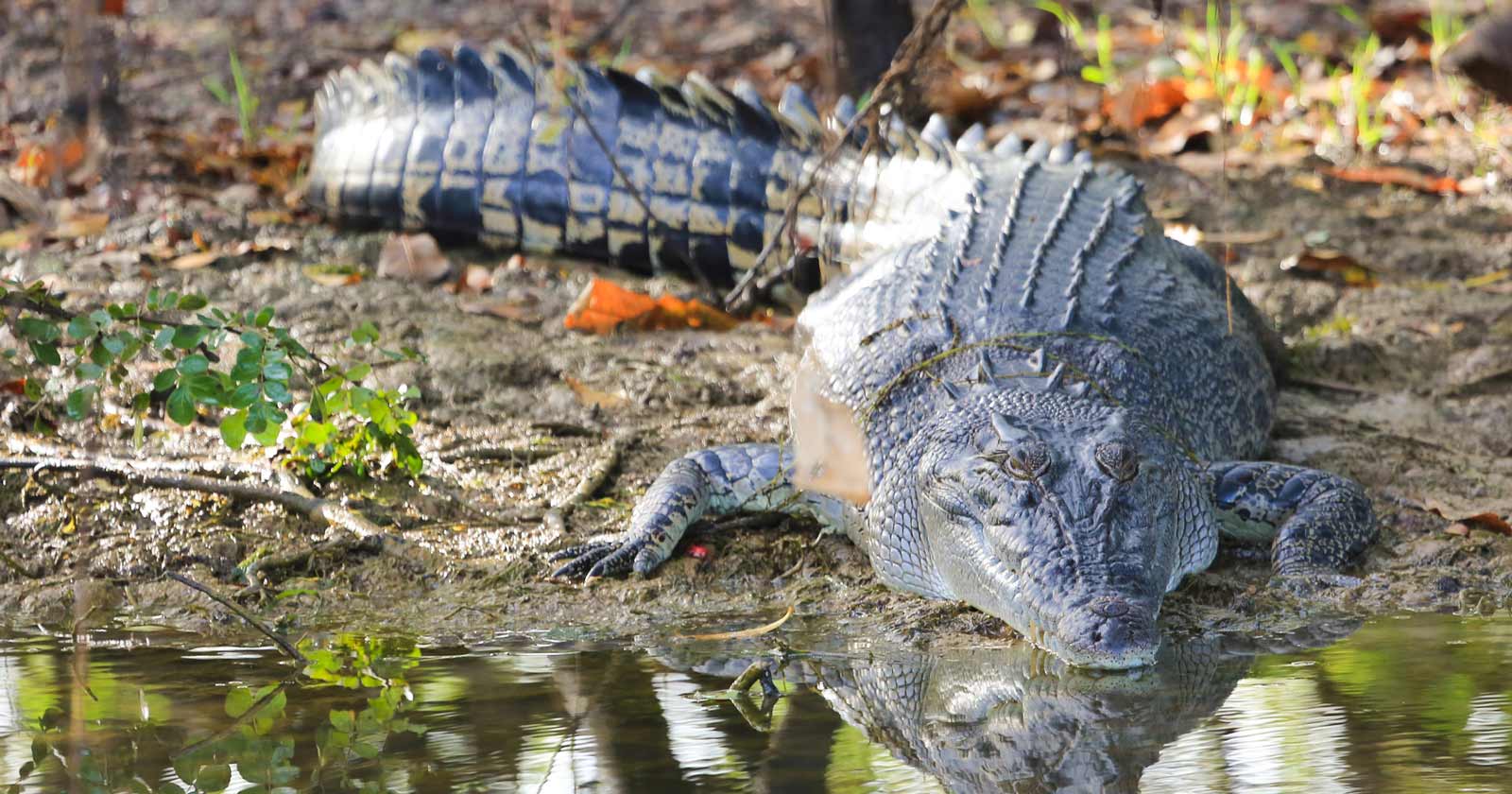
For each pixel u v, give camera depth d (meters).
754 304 13.89
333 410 9.50
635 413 11.32
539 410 11.29
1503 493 9.87
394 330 12.58
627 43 20.67
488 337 12.66
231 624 8.16
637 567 8.91
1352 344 12.41
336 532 9.20
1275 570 8.75
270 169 16.89
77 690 7.02
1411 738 6.05
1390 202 15.88
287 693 6.96
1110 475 7.71
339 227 15.50
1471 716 6.29
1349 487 9.24
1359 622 7.95
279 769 5.99
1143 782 5.74
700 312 13.29
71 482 9.63
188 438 10.38
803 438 9.70
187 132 17.78
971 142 14.00
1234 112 17.84
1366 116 17.59
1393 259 14.37
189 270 13.69
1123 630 6.97
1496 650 7.31
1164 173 16.75
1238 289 12.02
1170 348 10.00
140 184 15.64
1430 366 12.26
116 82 14.89
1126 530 7.58
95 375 8.91
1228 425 10.17
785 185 13.91
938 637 7.90
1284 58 18.48
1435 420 11.27
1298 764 5.81
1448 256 14.34
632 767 5.95
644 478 10.21
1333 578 8.56
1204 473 9.12
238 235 14.84
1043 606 7.28
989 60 20.62
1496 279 13.80
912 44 11.32
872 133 11.80
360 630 8.07
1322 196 16.08
